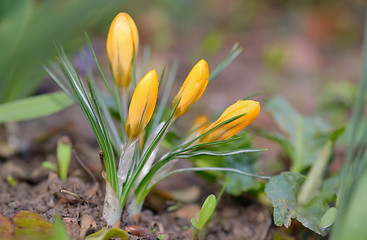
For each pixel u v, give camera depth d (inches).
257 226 17.2
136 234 15.1
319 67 37.2
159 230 16.1
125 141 14.6
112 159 14.2
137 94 13.6
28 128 20.9
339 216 13.1
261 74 34.4
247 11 45.3
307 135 18.9
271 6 46.4
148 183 15.1
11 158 18.9
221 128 14.3
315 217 15.4
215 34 39.7
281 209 15.3
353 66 38.0
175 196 18.0
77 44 18.8
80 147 19.7
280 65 35.7
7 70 17.3
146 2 38.9
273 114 19.4
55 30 16.4
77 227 14.6
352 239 12.5
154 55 35.2
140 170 14.5
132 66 15.2
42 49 16.5
